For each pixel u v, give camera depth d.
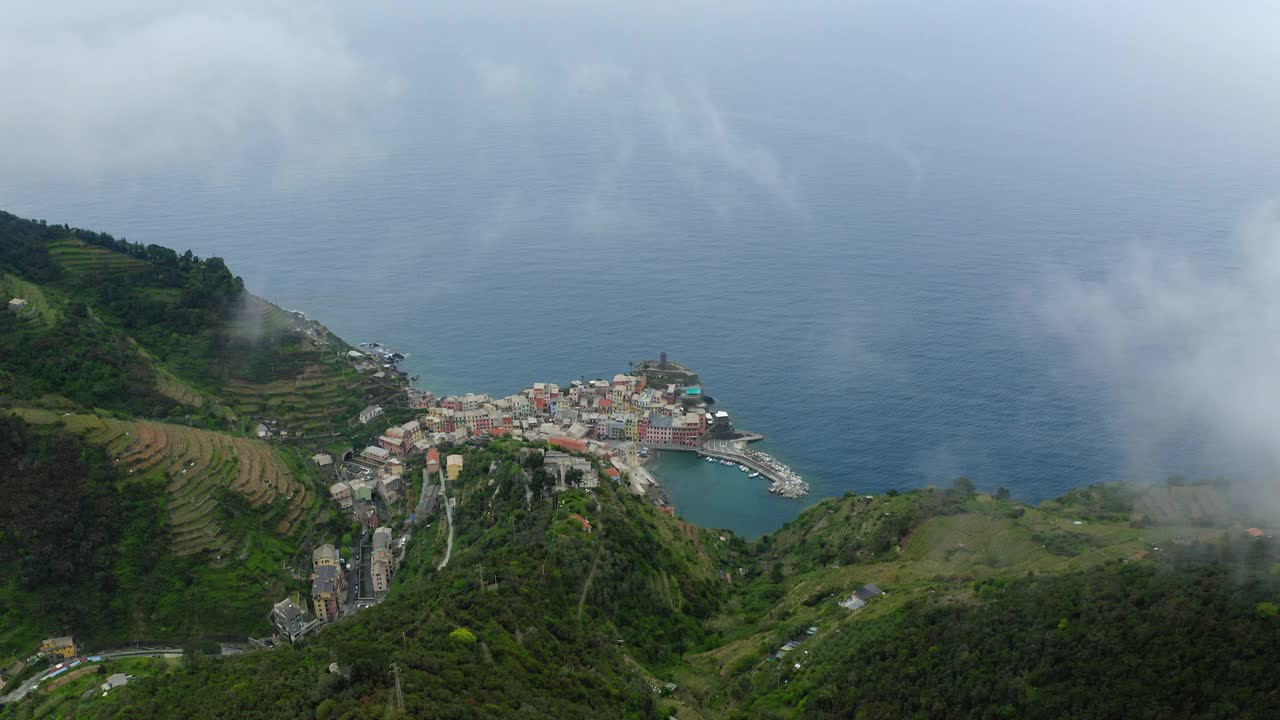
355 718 162.75
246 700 184.12
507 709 176.38
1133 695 171.25
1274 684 159.50
